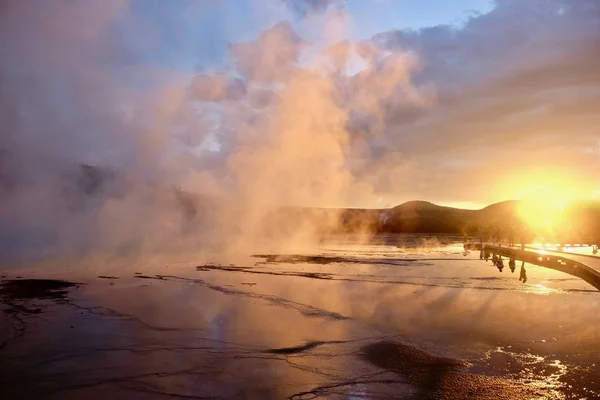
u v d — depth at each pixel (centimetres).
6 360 775
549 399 643
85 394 650
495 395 654
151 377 714
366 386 686
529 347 877
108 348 847
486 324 1049
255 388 677
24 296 1288
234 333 960
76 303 1212
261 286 1570
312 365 773
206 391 664
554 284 1683
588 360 803
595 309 1226
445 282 1725
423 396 652
